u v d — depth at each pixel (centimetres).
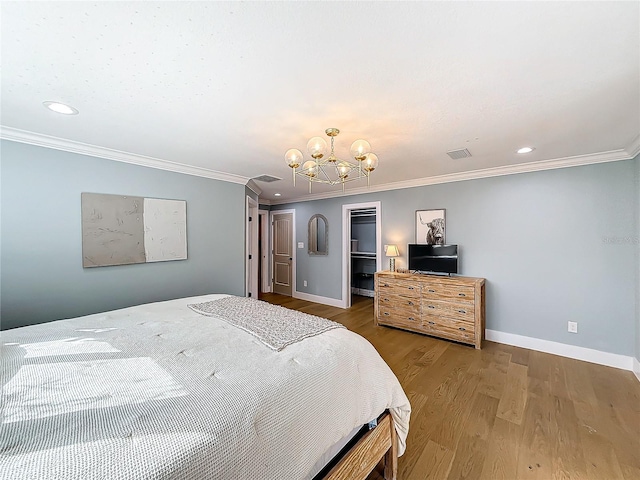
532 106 175
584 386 242
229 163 312
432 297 360
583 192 294
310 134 223
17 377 107
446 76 142
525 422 195
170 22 104
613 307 280
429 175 374
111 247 272
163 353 131
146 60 128
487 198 354
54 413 85
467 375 263
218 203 365
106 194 269
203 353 132
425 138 232
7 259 220
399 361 294
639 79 144
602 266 285
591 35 112
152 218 301
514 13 101
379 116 189
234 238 385
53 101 168
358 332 385
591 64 132
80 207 254
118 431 78
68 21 103
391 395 148
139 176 292
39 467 64
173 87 152
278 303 553
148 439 75
